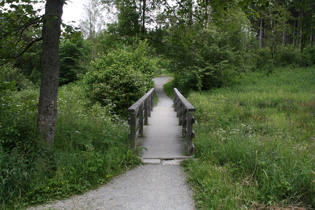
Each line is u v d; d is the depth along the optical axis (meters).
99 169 4.14
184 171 4.48
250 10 5.04
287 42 37.59
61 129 5.11
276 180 3.53
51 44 4.34
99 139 5.20
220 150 4.84
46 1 4.27
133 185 3.93
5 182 3.40
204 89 22.38
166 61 24.48
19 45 4.97
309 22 29.03
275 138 6.29
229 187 3.53
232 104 12.65
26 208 3.27
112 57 15.20
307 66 26.62
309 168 3.76
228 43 22.12
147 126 8.41
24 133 4.14
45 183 3.67
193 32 6.70
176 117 10.31
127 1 24.31
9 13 4.45
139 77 12.02
